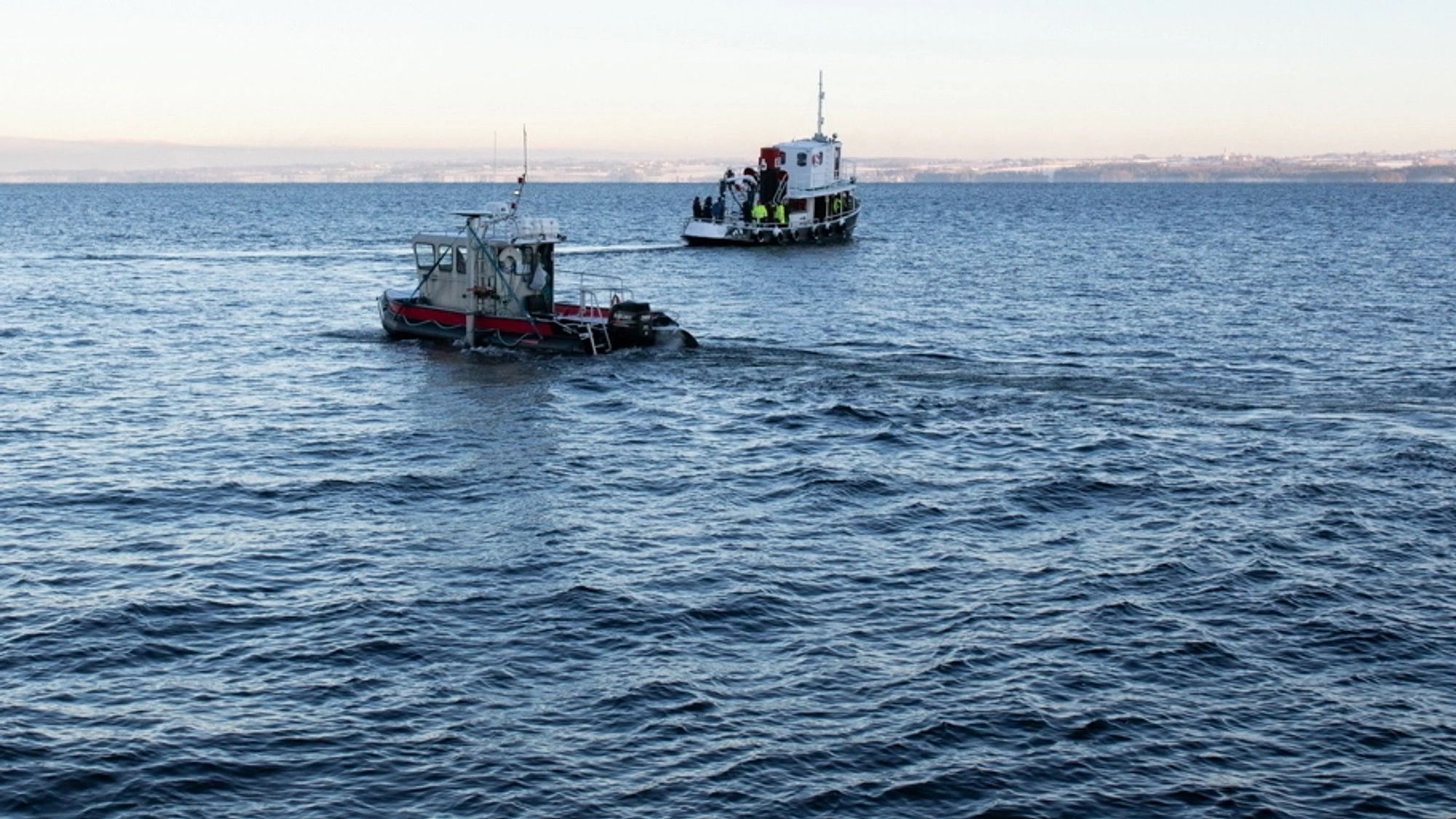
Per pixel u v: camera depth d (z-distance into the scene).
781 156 129.75
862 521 33.69
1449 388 51.66
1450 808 20.30
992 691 23.89
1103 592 28.62
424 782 20.86
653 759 21.53
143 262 112.38
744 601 27.95
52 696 23.50
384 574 29.59
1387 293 86.62
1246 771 21.30
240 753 21.61
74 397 48.91
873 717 22.91
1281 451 40.53
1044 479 37.25
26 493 35.81
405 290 86.62
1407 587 28.94
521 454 40.44
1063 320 73.38
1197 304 80.44
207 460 39.56
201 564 30.19
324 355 58.44
